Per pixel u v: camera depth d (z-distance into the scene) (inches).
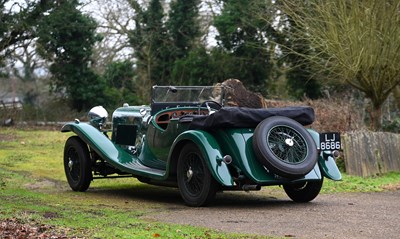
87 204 313.9
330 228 244.4
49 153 606.5
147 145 346.6
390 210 298.4
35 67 1480.1
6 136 832.3
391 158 510.9
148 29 1282.0
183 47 1261.1
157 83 1273.4
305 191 326.3
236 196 354.3
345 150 470.3
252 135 301.0
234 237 221.1
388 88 675.4
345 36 651.5
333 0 664.4
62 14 1156.5
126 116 364.8
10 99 1689.2
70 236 217.0
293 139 300.5
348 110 582.9
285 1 740.7
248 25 1034.1
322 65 729.0
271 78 1065.5
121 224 244.5
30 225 236.8
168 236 219.6
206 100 365.1
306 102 614.2
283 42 938.1
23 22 1063.0
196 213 283.0
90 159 372.2
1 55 1122.7
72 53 1256.8
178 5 1258.0
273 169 290.2
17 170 474.0
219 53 1088.2
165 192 373.1
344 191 383.2
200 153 298.5
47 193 360.8
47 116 1190.3
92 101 1272.1
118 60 1341.0
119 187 394.9
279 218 269.0
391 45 645.9
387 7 642.2
